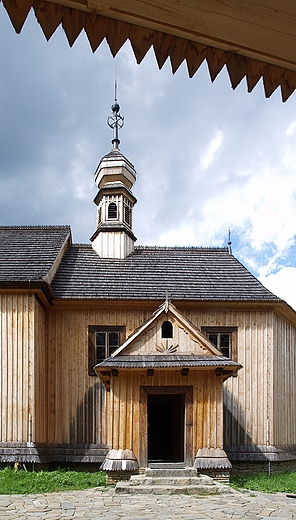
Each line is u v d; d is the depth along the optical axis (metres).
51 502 10.86
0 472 13.57
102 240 19.75
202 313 17.36
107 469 13.15
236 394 16.88
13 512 9.78
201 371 14.13
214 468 13.38
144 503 10.91
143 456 13.52
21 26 3.07
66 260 18.91
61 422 16.44
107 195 20.52
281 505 10.85
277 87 3.73
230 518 9.45
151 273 18.77
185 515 9.66
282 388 17.91
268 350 17.25
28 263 16.64
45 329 16.91
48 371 16.78
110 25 3.18
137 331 14.23
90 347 16.97
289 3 2.99
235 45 3.38
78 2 2.97
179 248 20.52
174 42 3.35
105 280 18.03
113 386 13.91
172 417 18.27
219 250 20.72
